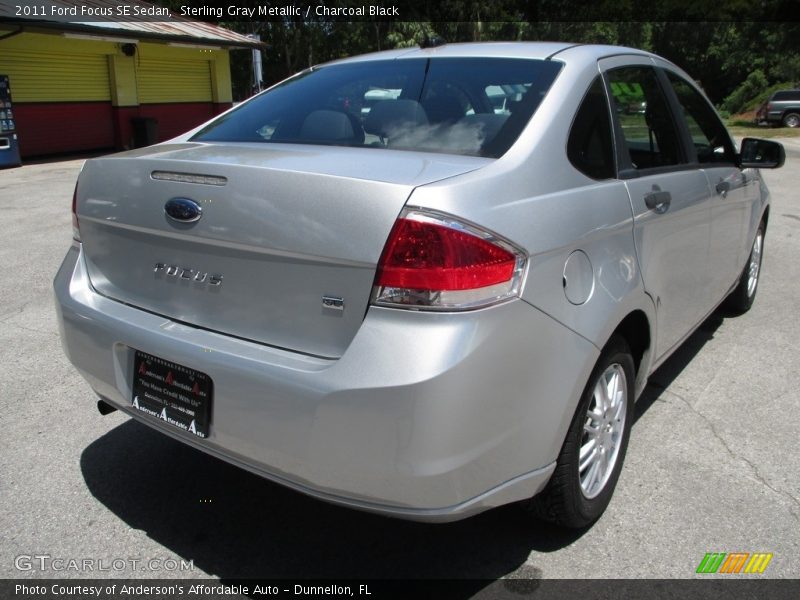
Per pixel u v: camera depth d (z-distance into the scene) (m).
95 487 2.84
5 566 2.38
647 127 2.98
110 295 2.51
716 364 4.12
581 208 2.28
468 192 1.94
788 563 2.40
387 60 3.07
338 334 1.94
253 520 2.66
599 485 2.58
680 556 2.43
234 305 2.13
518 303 1.95
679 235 3.01
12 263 6.37
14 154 14.76
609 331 2.31
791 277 6.05
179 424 2.22
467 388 1.84
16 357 4.14
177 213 2.19
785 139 24.34
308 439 1.92
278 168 2.04
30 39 15.81
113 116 18.45
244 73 41.81
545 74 2.59
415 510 1.92
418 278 1.83
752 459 3.06
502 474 2.03
